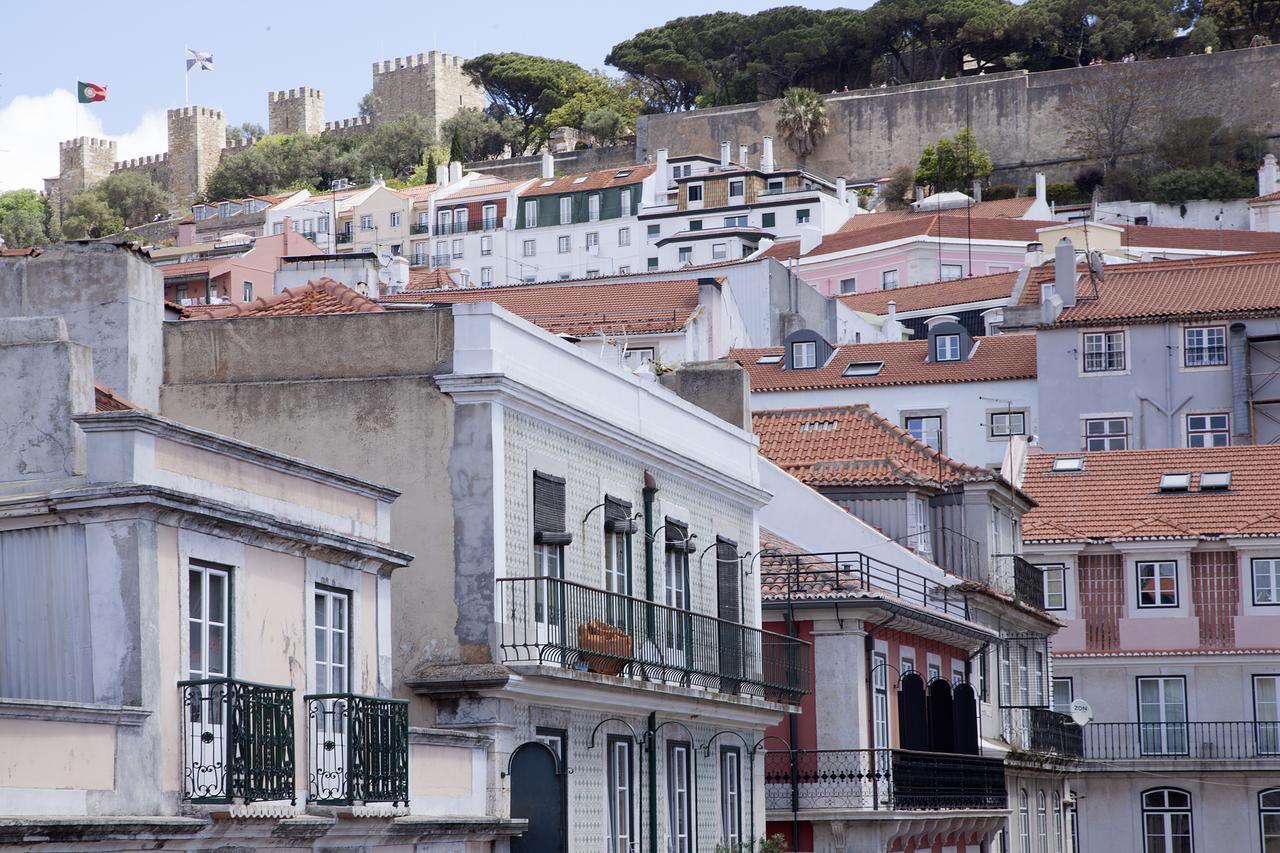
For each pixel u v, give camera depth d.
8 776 31.33
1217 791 110.81
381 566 43.78
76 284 49.62
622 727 54.69
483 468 48.41
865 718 71.12
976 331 182.25
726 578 65.06
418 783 44.38
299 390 49.50
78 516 35.09
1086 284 148.00
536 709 49.88
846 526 81.44
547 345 52.38
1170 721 112.19
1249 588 112.06
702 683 59.66
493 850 47.44
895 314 184.38
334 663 41.94
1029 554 115.12
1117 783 112.19
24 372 37.34
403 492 48.72
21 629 35.22
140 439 35.62
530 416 50.75
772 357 152.88
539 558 51.12
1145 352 141.25
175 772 35.47
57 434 37.00
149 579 35.06
